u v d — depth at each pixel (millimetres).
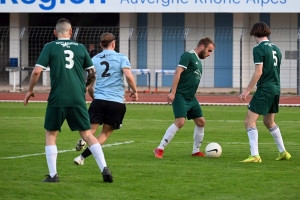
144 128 29750
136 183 15664
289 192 14695
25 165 18406
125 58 18391
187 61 20016
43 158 19875
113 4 56531
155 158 20188
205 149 21000
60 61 15297
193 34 60375
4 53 63875
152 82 61406
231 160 19797
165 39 60656
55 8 56906
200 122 20578
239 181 16047
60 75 15289
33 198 13828
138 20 61125
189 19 60375
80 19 66125
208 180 16172
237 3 55219
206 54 20500
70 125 15664
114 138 25891
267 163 19156
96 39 60375
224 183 15766
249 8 55156
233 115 36562
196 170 17719
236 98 49656
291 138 26078
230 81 59688
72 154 20891
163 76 60844
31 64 61625
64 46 15414
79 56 15508
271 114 19781
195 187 15227
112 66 18359
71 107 15375
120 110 18391
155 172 17328
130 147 23047
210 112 38406
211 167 18297
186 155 21031
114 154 21109
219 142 24750
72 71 15391
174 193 14500
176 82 20000
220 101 46844
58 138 25406
